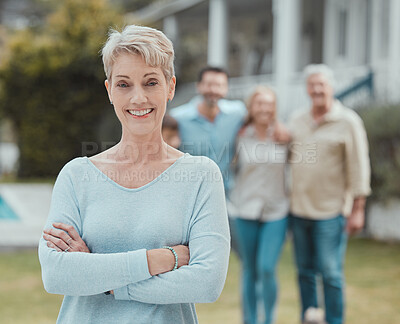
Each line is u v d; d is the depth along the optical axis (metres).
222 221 1.73
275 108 4.19
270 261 4.14
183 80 17.69
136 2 27.84
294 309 5.06
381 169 7.96
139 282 1.65
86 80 16.30
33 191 13.40
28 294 5.59
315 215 4.21
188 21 18.14
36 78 16.11
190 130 4.25
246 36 16.95
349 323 4.64
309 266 4.39
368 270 6.49
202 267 1.67
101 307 1.69
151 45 1.69
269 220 4.21
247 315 4.30
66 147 16.52
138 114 1.72
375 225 8.52
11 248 7.64
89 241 1.70
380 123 7.92
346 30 12.52
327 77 4.29
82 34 16.20
